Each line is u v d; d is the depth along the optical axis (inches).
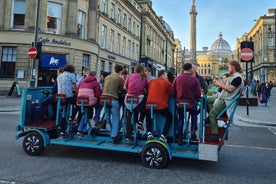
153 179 187.9
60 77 253.9
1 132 339.3
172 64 3693.4
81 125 246.5
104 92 238.7
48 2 961.5
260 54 3144.7
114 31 1409.9
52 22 969.5
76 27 1014.4
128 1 1589.6
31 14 934.4
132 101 223.8
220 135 220.5
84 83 246.7
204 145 206.4
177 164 227.0
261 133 390.9
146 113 232.2
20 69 910.4
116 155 250.2
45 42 920.3
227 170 214.1
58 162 223.8
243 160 244.4
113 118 238.8
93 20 1112.8
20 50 911.7
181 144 227.1
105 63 1284.4
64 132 255.6
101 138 248.4
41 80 928.3
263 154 266.8
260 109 709.9
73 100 256.1
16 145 276.5
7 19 935.0
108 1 1321.4
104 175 193.9
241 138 348.8
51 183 175.8
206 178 193.5
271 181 190.7
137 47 1850.4
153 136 222.8
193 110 233.8
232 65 220.5
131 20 1708.9
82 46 1016.2
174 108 227.1
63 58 956.6
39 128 241.1
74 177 188.2
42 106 254.5
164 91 219.8
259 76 3169.3
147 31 2112.5
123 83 244.2
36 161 224.7
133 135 239.3
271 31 2970.0
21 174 191.9
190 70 221.6
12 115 501.7
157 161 211.8
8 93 858.1
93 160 232.2
